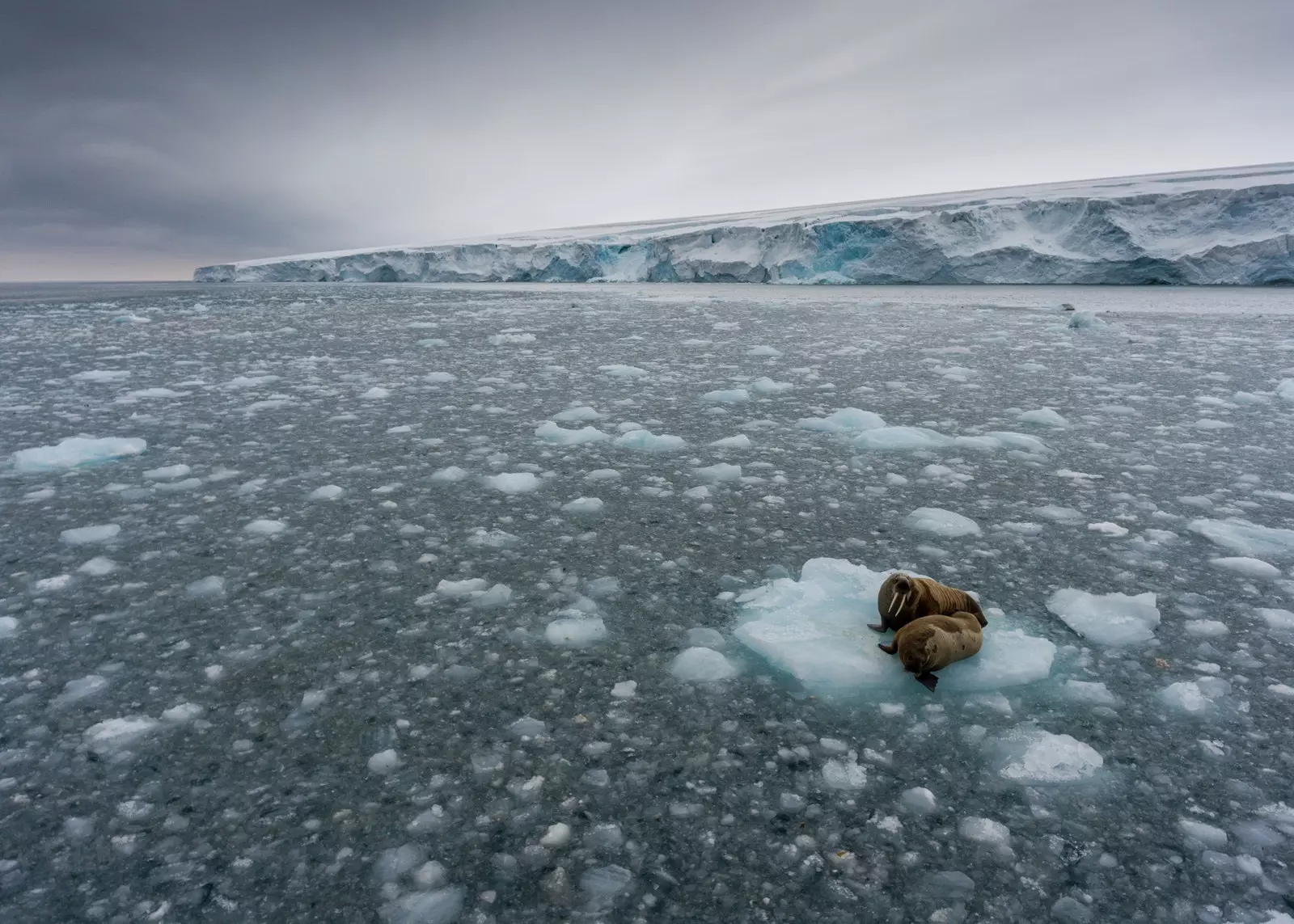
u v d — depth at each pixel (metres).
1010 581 21.98
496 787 14.41
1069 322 91.44
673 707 16.59
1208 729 15.93
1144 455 34.34
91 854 13.05
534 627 19.64
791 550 24.14
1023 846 13.17
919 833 13.45
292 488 29.97
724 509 27.64
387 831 13.48
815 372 58.47
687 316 114.81
